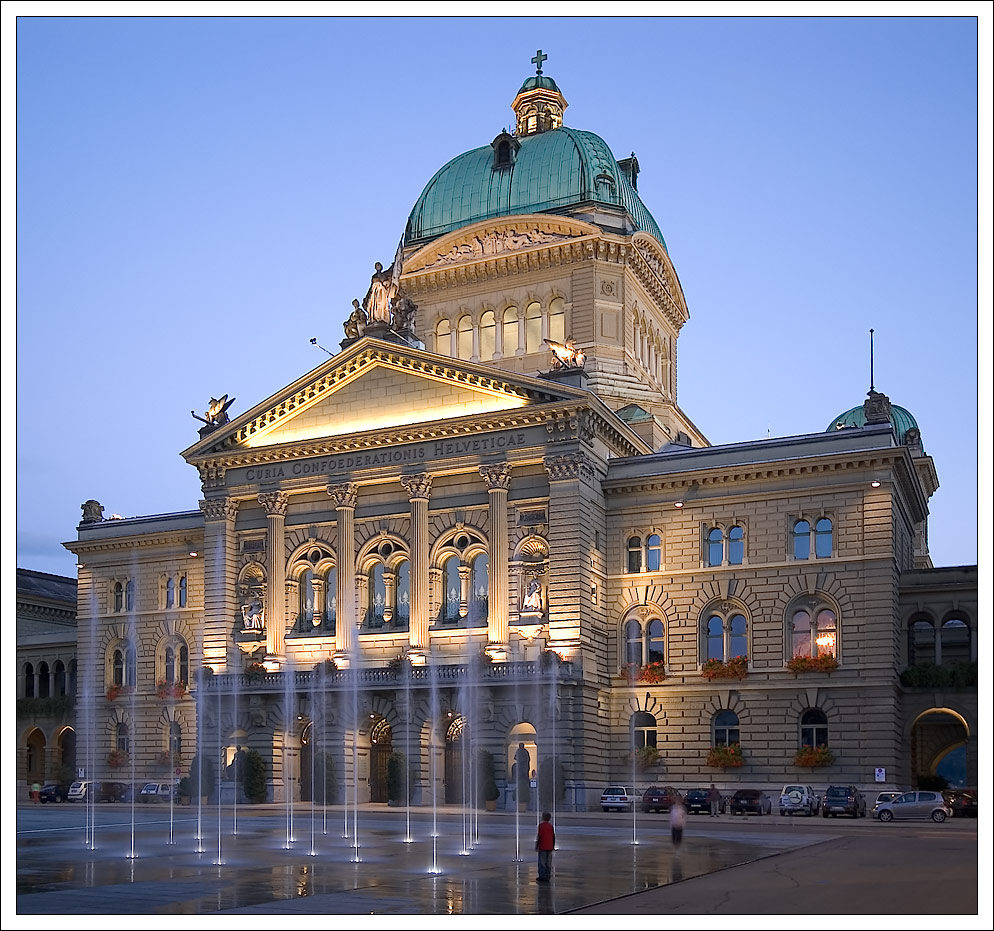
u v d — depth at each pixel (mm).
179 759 93688
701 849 48031
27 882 36562
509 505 82875
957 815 66625
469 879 37812
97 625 100188
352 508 87250
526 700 78625
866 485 77688
